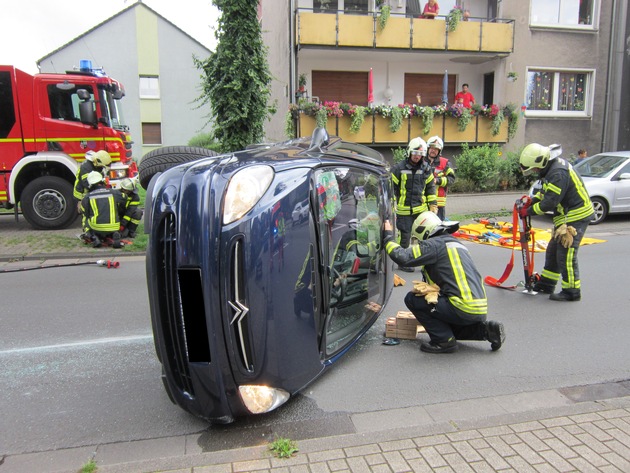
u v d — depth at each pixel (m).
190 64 30.05
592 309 5.31
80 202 8.69
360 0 16.23
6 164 10.10
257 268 2.88
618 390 3.56
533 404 3.36
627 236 9.25
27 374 3.96
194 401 2.97
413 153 6.47
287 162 3.25
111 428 3.17
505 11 16.06
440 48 15.32
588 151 17.22
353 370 3.91
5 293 6.12
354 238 4.25
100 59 29.41
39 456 2.88
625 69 16.77
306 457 2.69
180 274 2.83
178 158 5.58
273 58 18.97
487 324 4.13
